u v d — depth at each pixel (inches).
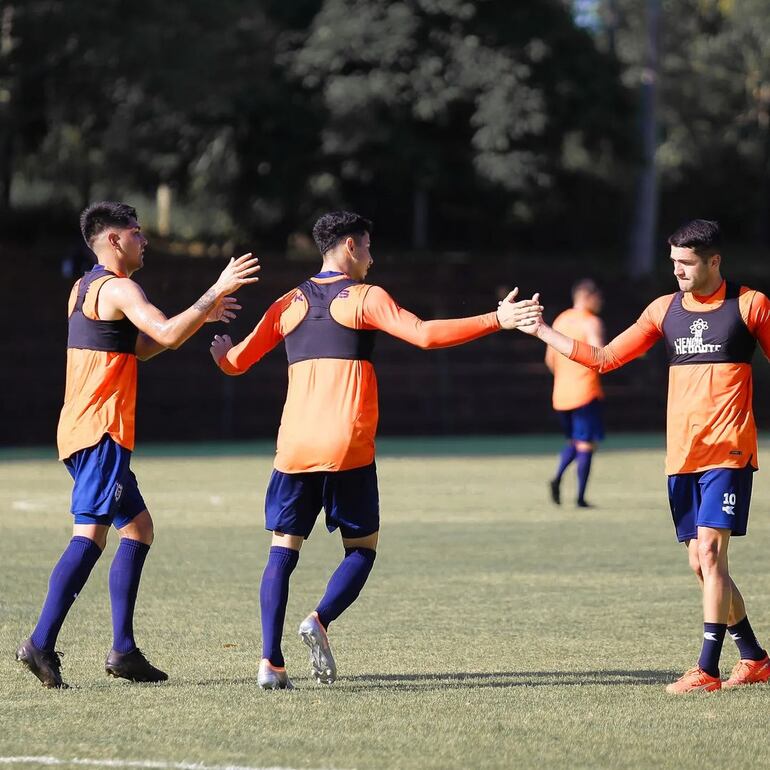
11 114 4862.2
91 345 805.2
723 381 803.4
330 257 828.0
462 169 5984.3
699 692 788.6
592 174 7165.4
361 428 800.3
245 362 826.2
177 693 778.8
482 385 4495.6
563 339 821.2
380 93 5511.8
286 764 619.2
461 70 5600.4
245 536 1640.0
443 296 4790.8
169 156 5994.1
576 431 2030.0
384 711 732.0
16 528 1706.4
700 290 812.0
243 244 6323.8
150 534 839.1
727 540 812.0
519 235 7204.7
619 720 714.8
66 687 796.6
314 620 781.9
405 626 1029.8
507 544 1577.3
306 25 5949.8
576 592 1210.0
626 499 2177.7
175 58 4749.0
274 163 5841.5
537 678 830.5
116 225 828.6
